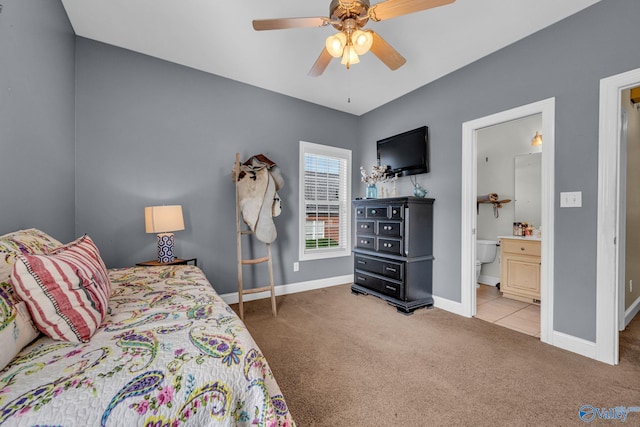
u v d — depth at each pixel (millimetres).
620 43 1852
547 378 1725
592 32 1973
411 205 2912
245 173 2932
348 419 1384
